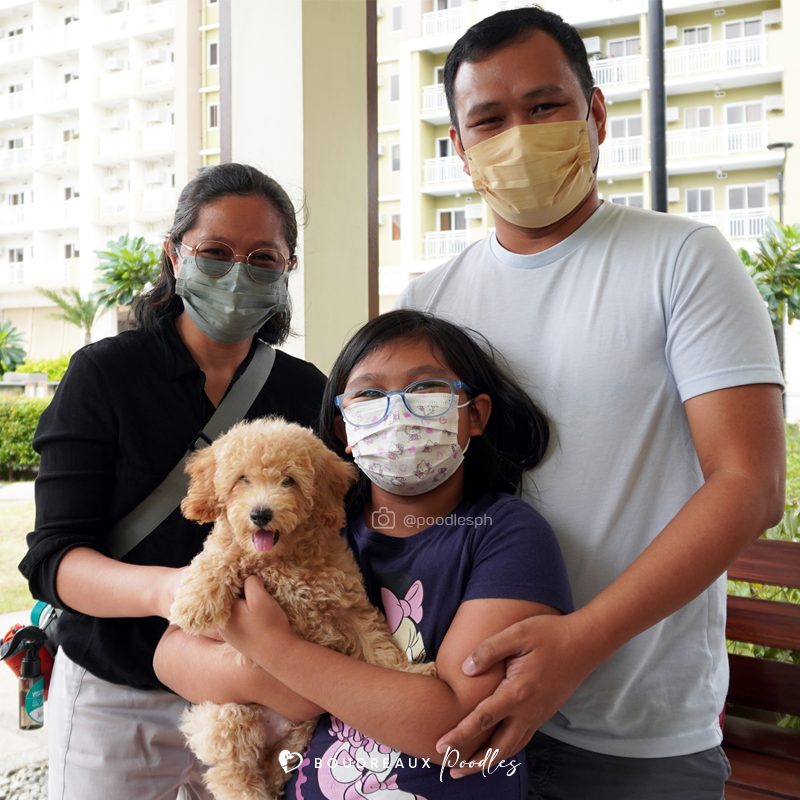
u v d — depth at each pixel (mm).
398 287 19938
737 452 1117
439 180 19375
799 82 16906
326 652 1078
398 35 19891
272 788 1205
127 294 7082
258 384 1681
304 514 1161
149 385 1527
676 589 1037
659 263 1272
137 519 1500
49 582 1385
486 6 18688
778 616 2080
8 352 17812
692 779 1219
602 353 1290
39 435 1464
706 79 17328
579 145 1333
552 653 994
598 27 18000
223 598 1112
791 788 1796
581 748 1268
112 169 25500
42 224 26000
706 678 1259
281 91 2965
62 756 1541
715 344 1168
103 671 1465
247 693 1158
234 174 1596
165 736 1528
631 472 1265
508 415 1357
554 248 1386
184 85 19062
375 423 1260
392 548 1314
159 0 24516
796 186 17047
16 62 26109
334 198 3094
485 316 1452
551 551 1164
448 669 1071
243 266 1534
